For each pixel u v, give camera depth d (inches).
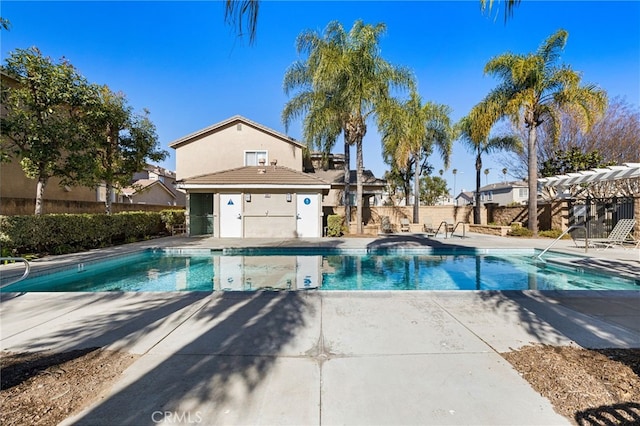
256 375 102.2
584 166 669.3
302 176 601.6
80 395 90.9
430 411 84.2
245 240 536.7
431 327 144.3
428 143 804.6
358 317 157.0
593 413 81.5
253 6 98.7
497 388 94.3
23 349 121.6
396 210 861.2
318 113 569.3
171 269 348.2
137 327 143.6
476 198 831.7
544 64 563.8
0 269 287.1
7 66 354.3
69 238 392.8
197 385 96.2
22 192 477.4
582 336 133.1
